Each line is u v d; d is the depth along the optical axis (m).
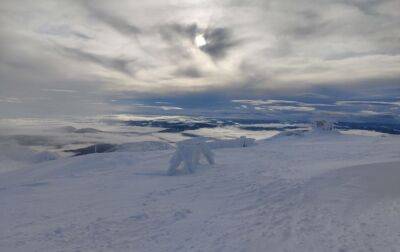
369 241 7.54
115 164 23.83
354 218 9.27
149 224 10.10
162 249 8.06
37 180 19.52
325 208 10.53
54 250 8.23
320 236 8.08
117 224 10.15
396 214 9.34
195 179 17.16
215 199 12.93
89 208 12.05
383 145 31.95
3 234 9.38
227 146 34.38
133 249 8.17
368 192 12.19
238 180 16.36
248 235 8.57
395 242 7.37
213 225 9.66
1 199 13.66
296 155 26.22
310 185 14.07
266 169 19.27
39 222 10.46
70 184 16.81
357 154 25.95
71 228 9.82
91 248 8.32
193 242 8.38
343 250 7.18
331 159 23.52
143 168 21.62
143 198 13.41
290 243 7.80
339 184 13.77
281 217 9.96
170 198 13.29
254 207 11.47
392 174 15.12
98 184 16.64
